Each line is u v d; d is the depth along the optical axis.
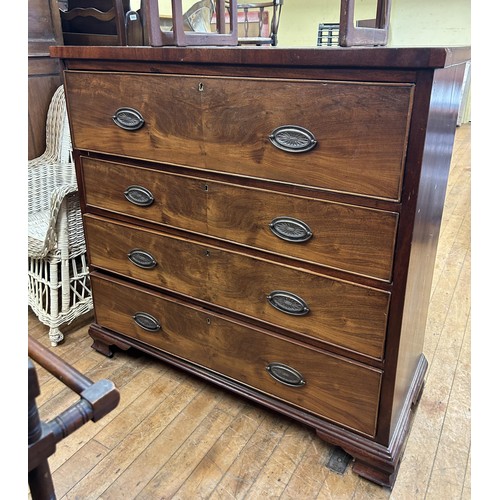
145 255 1.41
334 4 5.80
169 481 1.20
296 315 1.17
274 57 0.94
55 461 1.25
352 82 0.89
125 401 1.46
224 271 1.25
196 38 1.17
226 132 1.08
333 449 1.29
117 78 1.22
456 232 2.77
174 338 1.47
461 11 5.51
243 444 1.31
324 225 1.03
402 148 0.88
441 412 1.40
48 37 2.04
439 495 1.15
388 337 1.05
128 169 1.32
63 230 1.61
